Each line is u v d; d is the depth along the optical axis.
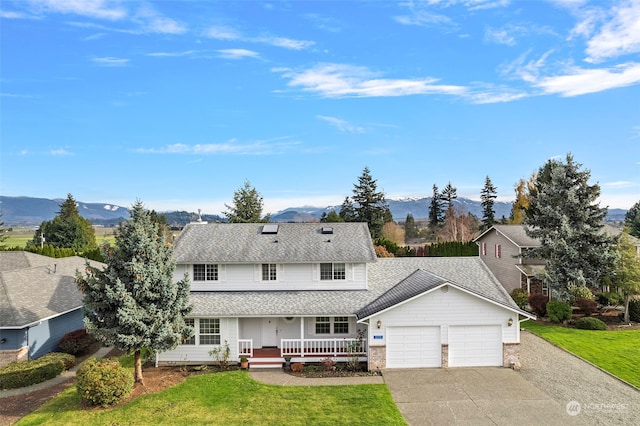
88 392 17.91
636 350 24.20
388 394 18.84
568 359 23.06
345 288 26.25
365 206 72.94
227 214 66.31
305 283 26.23
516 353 22.06
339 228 29.67
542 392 18.75
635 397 18.09
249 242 27.77
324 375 21.59
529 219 36.56
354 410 17.31
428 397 18.47
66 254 52.59
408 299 21.95
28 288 26.59
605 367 21.66
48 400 19.50
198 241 27.81
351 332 25.33
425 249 56.56
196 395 19.19
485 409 17.19
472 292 22.05
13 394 20.27
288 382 20.69
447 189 99.69
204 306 24.12
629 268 30.78
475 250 49.88
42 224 72.44
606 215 33.03
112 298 19.25
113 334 19.47
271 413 17.25
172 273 21.41
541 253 34.91
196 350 23.86
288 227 29.94
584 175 33.62
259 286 26.12
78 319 29.12
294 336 25.39
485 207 87.44
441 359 22.22
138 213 20.91
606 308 34.59
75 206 83.19
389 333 22.30
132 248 20.16
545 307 33.19
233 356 23.81
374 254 26.44
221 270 26.17
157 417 17.12
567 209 33.97
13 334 22.78
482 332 22.34
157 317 19.89
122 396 18.55
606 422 15.92
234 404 18.17
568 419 16.22
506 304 22.25
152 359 24.30
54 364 22.27
